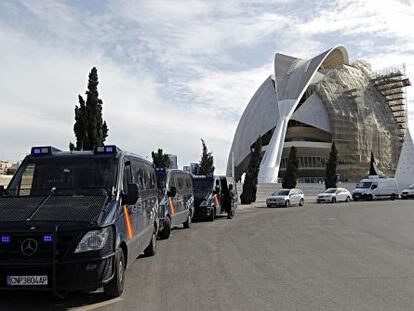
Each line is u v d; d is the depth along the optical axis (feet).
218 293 22.30
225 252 36.76
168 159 135.74
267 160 215.51
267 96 285.02
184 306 19.86
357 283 24.47
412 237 46.91
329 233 51.16
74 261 18.28
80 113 74.49
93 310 19.39
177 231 55.62
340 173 256.93
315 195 193.47
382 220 69.15
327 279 25.59
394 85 291.79
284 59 281.95
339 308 19.33
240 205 136.26
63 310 19.44
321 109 265.95
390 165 279.08
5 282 18.19
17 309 19.67
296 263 31.12
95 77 74.90
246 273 27.58
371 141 270.26
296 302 20.39
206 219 72.64
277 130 230.48
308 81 254.68
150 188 33.24
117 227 20.93
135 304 20.31
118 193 22.54
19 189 22.81
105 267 19.15
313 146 257.75
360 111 271.28
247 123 288.51
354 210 96.53
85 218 19.39
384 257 33.65
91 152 25.32
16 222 18.92
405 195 173.47
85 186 22.71
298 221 69.00
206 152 182.39
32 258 18.25
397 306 19.60
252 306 19.75
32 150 24.97
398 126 295.89
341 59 297.94
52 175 23.31
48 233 18.39
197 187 73.82
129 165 26.23
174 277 26.53
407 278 25.81
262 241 44.11
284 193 127.44
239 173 284.41
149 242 31.96
